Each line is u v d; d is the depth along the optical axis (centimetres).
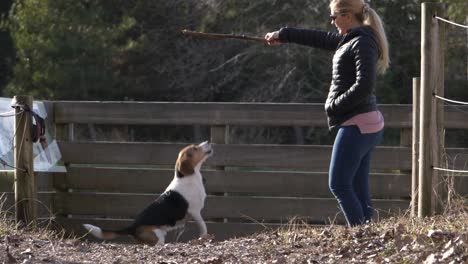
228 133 1220
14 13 3397
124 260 793
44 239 939
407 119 1154
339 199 843
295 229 944
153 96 2994
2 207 1147
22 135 1075
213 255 809
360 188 878
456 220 833
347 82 823
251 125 1195
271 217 1199
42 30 2889
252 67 2839
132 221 1237
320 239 835
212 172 1211
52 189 1255
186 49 3016
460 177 1118
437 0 2639
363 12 838
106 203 1239
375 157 1168
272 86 2745
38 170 1175
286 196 1208
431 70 856
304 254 783
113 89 2858
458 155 1127
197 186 1122
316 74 2812
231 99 2983
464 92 2697
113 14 3069
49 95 2827
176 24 3011
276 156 1195
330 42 911
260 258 782
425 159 867
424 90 862
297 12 2766
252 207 1203
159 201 1112
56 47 2817
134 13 3045
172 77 2969
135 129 3061
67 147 1242
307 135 2853
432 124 862
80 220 1240
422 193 871
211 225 1212
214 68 2933
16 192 1078
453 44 2691
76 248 876
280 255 786
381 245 780
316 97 2773
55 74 2780
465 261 679
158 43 2997
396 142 2528
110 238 1081
